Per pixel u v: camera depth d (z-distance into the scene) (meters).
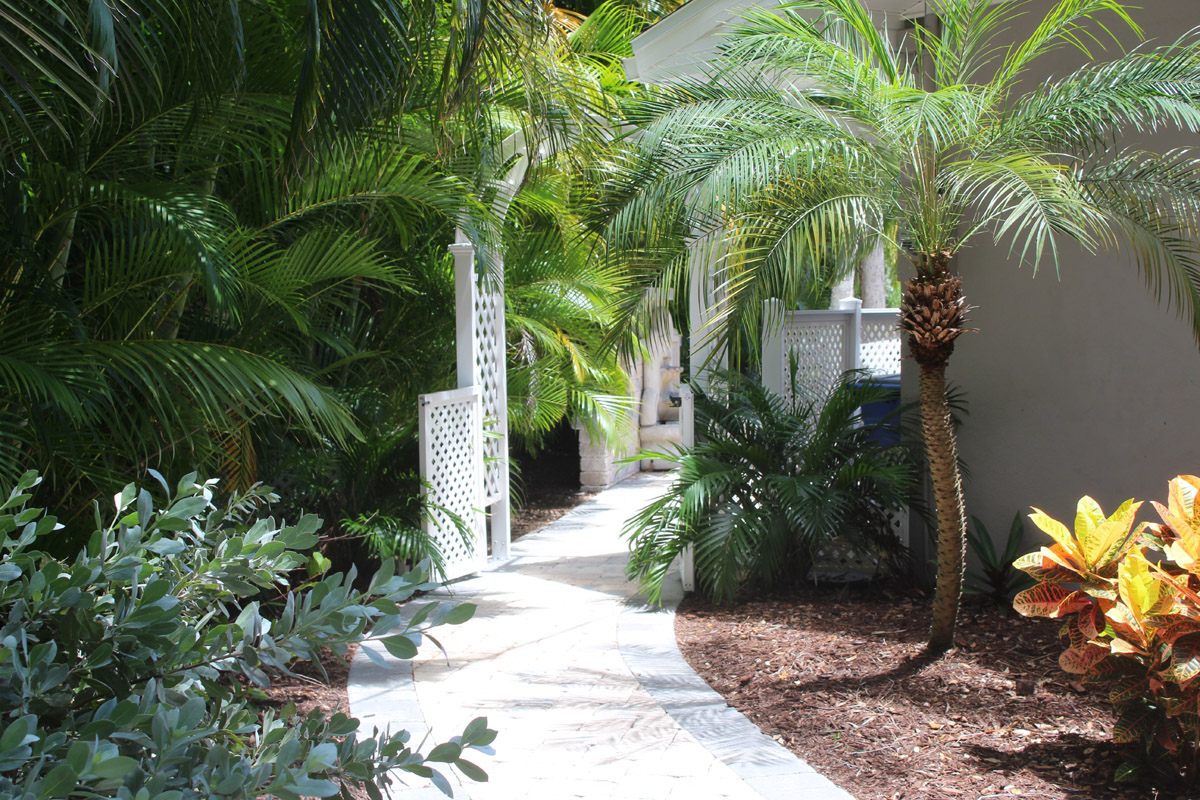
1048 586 4.10
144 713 1.74
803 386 8.23
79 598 1.90
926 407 4.98
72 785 1.38
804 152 4.77
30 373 3.76
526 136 6.67
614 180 5.33
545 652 5.61
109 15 2.94
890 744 4.04
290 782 1.67
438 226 8.33
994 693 4.54
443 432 7.42
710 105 4.99
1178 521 3.87
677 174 4.91
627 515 10.61
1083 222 4.62
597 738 4.24
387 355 8.12
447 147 5.75
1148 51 5.53
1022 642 5.24
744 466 6.91
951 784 3.62
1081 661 3.83
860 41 5.45
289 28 5.03
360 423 7.42
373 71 3.90
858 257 6.22
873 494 6.67
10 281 4.39
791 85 5.18
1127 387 5.71
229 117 4.82
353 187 5.52
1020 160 4.42
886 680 4.81
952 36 5.34
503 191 8.02
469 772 1.93
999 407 6.23
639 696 4.79
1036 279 6.02
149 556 2.37
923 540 6.63
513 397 9.48
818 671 5.02
